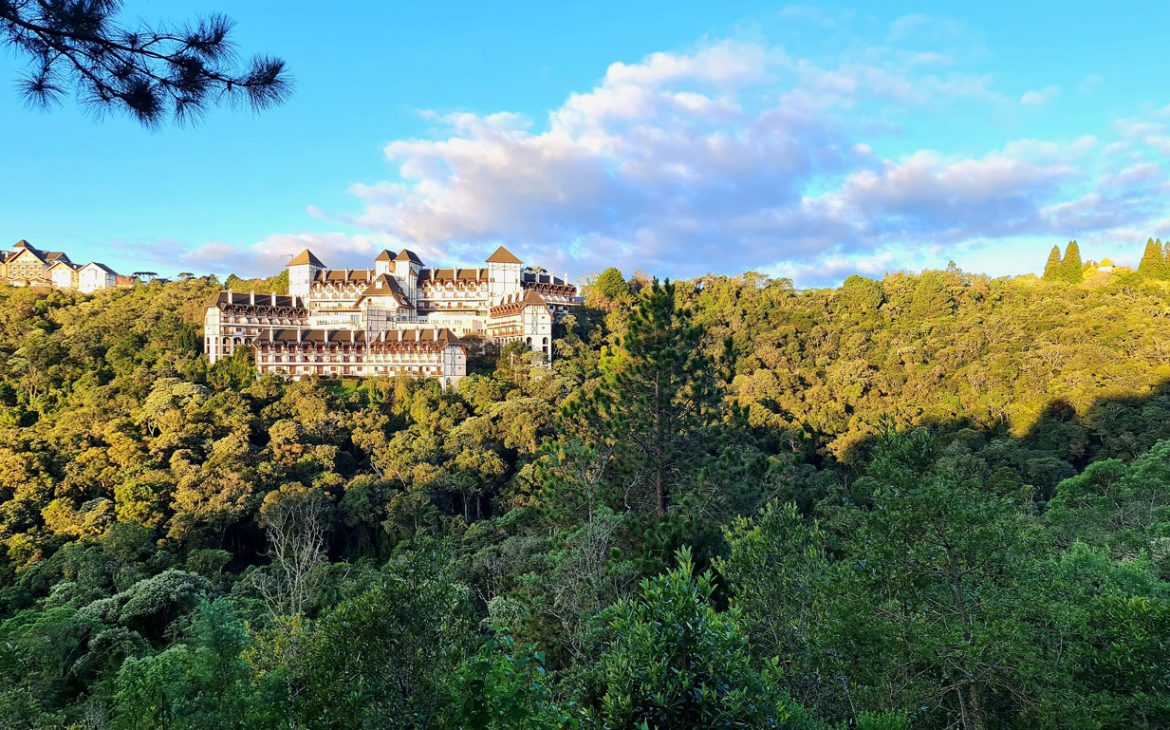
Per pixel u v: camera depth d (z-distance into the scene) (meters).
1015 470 76.81
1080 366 96.62
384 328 128.75
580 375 114.81
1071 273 160.00
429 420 99.25
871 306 142.50
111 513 69.69
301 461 82.88
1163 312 108.62
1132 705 17.88
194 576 52.53
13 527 67.56
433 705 13.09
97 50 9.21
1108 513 44.19
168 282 172.00
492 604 34.59
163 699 17.94
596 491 29.88
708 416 31.83
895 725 15.21
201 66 9.58
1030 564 19.31
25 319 135.62
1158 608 18.22
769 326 142.62
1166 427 76.00
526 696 11.38
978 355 111.00
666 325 32.06
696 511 29.78
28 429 88.12
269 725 17.00
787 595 20.84
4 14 8.64
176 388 96.94
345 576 61.66
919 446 19.59
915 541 18.81
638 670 11.07
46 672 36.94
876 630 18.23
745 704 11.27
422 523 74.56
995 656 17.66
